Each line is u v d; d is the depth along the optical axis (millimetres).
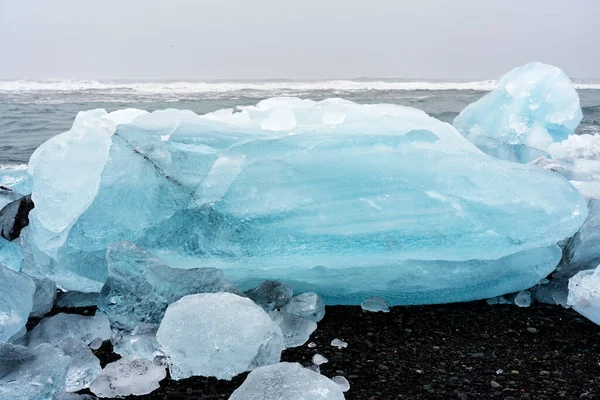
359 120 3369
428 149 2902
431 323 2568
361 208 2633
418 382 2020
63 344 2160
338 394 1714
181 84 28875
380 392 1945
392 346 2318
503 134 6086
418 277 2746
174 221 2711
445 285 2785
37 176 2842
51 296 2734
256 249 2615
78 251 2779
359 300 2814
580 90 27422
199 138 2957
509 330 2490
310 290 2779
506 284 2842
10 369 1866
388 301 2820
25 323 2334
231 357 2037
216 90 23609
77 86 24375
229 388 1976
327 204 2643
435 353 2256
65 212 2719
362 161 2791
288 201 2652
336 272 2730
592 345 2344
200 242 2664
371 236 2609
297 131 3166
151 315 2430
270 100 3906
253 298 2523
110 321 2434
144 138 2852
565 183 2879
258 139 2900
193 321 2098
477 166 2814
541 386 2004
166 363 2127
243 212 2646
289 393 1650
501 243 2668
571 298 2623
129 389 1948
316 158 2785
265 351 2082
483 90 26062
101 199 2764
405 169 2764
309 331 2389
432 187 2699
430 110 13602
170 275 2473
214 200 2689
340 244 2604
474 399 1907
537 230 2719
